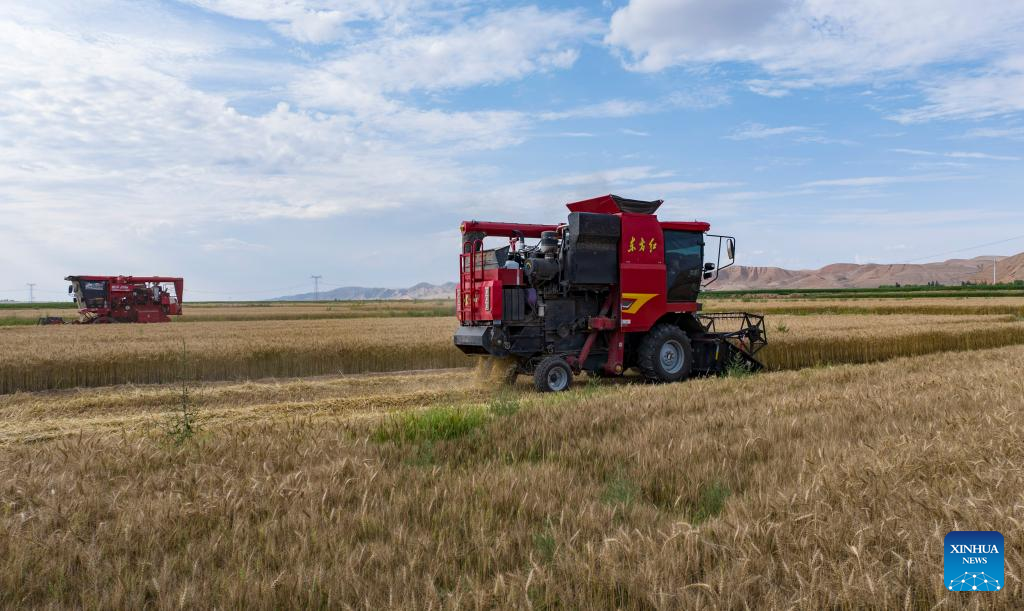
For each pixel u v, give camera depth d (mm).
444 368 17609
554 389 12602
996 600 2926
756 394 9500
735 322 23859
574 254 12781
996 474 4469
